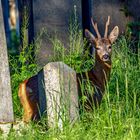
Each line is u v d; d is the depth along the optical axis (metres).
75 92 11.51
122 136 10.91
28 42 16.81
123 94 12.80
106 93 11.98
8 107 12.45
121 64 13.92
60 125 11.33
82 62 14.59
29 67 14.59
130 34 16.97
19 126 11.72
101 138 10.84
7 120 12.47
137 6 17.16
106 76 12.99
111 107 11.66
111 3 17.03
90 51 16.38
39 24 16.86
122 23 17.12
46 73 11.44
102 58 12.85
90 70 12.98
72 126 11.34
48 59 16.56
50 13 16.86
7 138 11.12
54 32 16.84
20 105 13.36
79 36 15.82
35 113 12.72
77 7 16.86
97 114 11.43
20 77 14.02
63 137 10.83
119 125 11.12
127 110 11.51
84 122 11.50
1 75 12.42
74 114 11.48
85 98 11.80
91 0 16.86
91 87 12.45
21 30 16.48
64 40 16.83
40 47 16.61
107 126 11.30
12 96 13.09
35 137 11.07
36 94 12.73
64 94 11.40
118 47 15.49
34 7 16.83
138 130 11.11
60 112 11.31
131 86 12.95
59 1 16.88
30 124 11.52
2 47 12.38
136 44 16.86
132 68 13.61
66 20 16.86
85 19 17.00
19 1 17.16
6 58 12.40
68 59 14.67
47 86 11.45
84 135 10.87
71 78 11.48
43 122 11.57
